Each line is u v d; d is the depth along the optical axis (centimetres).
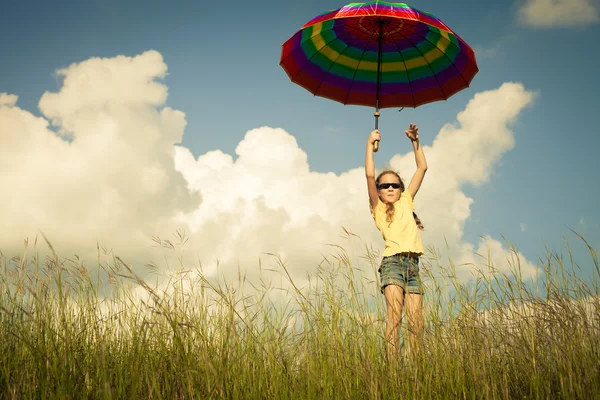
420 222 460
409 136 474
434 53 507
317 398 344
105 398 284
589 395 316
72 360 317
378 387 341
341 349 366
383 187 459
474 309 383
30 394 297
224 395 334
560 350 348
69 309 382
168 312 348
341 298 394
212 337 368
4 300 364
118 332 383
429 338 375
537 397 325
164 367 338
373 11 455
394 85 534
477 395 338
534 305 375
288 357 376
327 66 535
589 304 372
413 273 418
